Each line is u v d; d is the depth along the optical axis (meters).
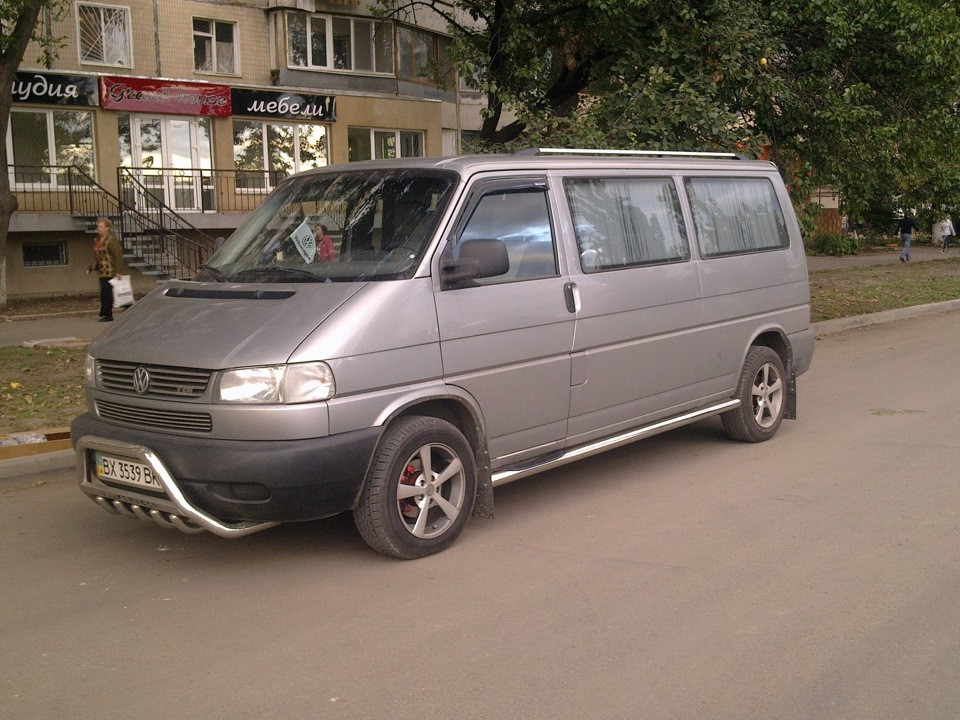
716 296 7.20
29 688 3.88
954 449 7.44
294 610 4.60
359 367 4.81
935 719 3.48
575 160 6.29
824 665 3.91
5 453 7.17
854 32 14.27
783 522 5.79
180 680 3.91
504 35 16.16
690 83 13.34
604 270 6.23
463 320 5.30
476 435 5.45
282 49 24.62
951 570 4.94
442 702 3.66
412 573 5.05
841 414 8.91
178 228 23.22
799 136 15.27
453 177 5.54
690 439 8.06
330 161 26.00
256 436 4.63
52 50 21.38
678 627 4.31
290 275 5.38
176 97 22.97
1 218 17.86
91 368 5.30
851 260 31.03
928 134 15.37
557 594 4.73
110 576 5.14
